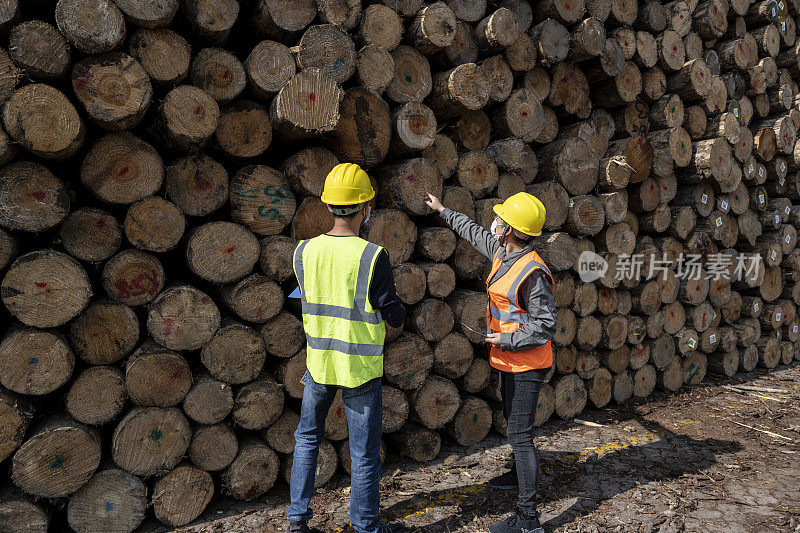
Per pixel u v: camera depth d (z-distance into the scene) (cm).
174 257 282
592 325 400
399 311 212
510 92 351
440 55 335
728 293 503
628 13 415
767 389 485
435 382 326
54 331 223
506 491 287
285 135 270
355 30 297
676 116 447
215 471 279
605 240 401
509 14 334
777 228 545
